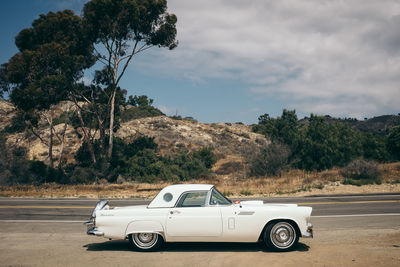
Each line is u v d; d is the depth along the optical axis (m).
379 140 32.62
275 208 7.17
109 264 6.21
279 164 27.11
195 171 33.16
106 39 30.44
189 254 6.95
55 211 14.23
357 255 6.43
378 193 19.00
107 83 34.75
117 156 33.62
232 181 25.38
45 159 44.78
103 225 7.27
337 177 23.23
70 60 28.06
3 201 17.88
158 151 48.22
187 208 7.28
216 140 63.66
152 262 6.34
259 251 7.11
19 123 37.94
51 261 6.46
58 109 62.72
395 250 6.75
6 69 30.86
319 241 8.06
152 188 23.80
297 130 30.91
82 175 28.94
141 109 90.62
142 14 28.97
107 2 28.31
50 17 29.86
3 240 8.69
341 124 30.77
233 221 7.14
